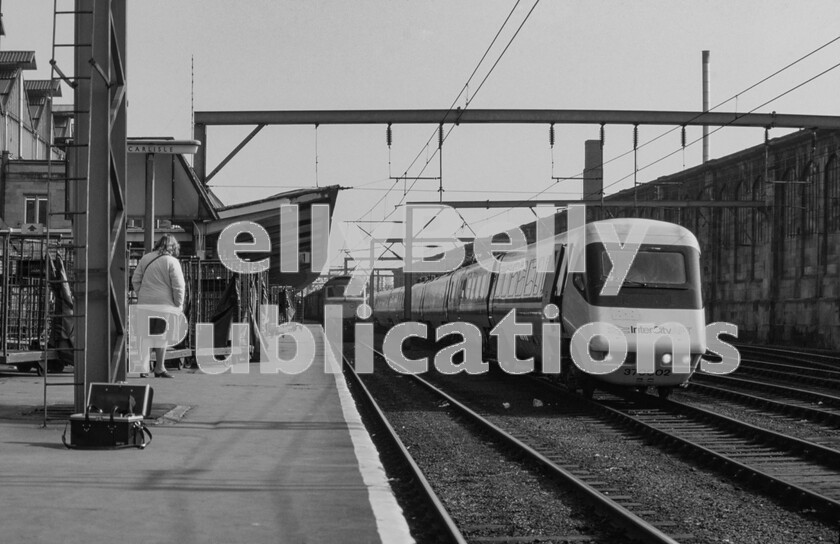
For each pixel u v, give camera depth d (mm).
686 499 8641
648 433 12867
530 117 26594
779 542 7051
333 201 25484
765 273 44844
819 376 24156
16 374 16438
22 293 16219
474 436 12875
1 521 5898
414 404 17234
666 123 27203
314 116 26188
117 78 10203
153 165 17656
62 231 18297
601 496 7938
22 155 58906
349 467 8195
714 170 49719
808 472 10195
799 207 41562
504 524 7484
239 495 6922
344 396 14445
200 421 11102
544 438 12844
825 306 39875
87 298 9859
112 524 5902
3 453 8391
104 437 8758
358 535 5801
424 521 7031
